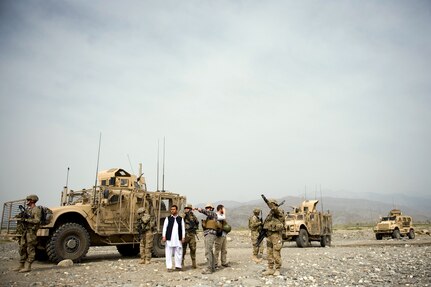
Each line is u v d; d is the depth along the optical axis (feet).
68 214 43.86
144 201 49.06
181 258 36.01
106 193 45.60
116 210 46.93
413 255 47.11
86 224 45.29
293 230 73.92
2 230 40.81
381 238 108.06
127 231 47.16
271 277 31.30
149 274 33.63
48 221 40.55
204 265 39.81
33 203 35.88
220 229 35.53
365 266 37.99
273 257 33.04
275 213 33.04
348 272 33.99
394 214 113.70
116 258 48.93
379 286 26.86
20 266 34.91
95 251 65.36
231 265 39.11
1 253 55.72
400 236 106.93
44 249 42.68
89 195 48.01
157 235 49.85
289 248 72.74
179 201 53.57
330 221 83.92
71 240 41.63
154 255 49.37
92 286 27.76
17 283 28.84
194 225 37.24
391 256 46.50
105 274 33.58
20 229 34.83
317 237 79.66
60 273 33.94
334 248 68.85
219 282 29.25
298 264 39.88
